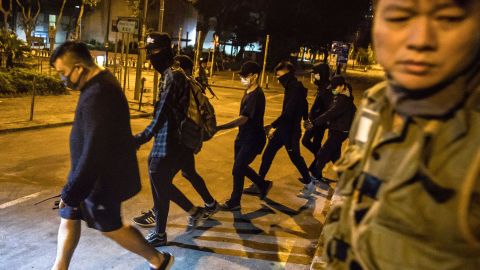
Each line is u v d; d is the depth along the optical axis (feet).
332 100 22.81
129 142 10.61
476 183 3.17
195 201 19.88
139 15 76.13
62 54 9.82
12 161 23.91
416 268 3.39
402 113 3.60
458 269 3.31
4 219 16.31
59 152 26.53
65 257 11.16
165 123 13.78
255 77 17.24
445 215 3.26
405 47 3.50
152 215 16.34
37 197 18.79
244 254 14.66
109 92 9.96
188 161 15.69
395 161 3.59
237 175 18.04
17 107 39.40
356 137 4.35
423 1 3.38
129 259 13.89
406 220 3.41
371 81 132.46
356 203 3.90
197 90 14.53
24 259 13.51
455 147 3.26
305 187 21.09
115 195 10.41
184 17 152.46
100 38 141.90
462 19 3.31
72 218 11.07
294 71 20.38
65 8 136.67
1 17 122.21
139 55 51.01
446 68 3.36
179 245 14.96
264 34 139.03
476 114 3.26
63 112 38.91
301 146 33.58
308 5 136.67
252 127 17.52
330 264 4.32
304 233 16.81
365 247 3.66
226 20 136.36
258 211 18.78
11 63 52.85
